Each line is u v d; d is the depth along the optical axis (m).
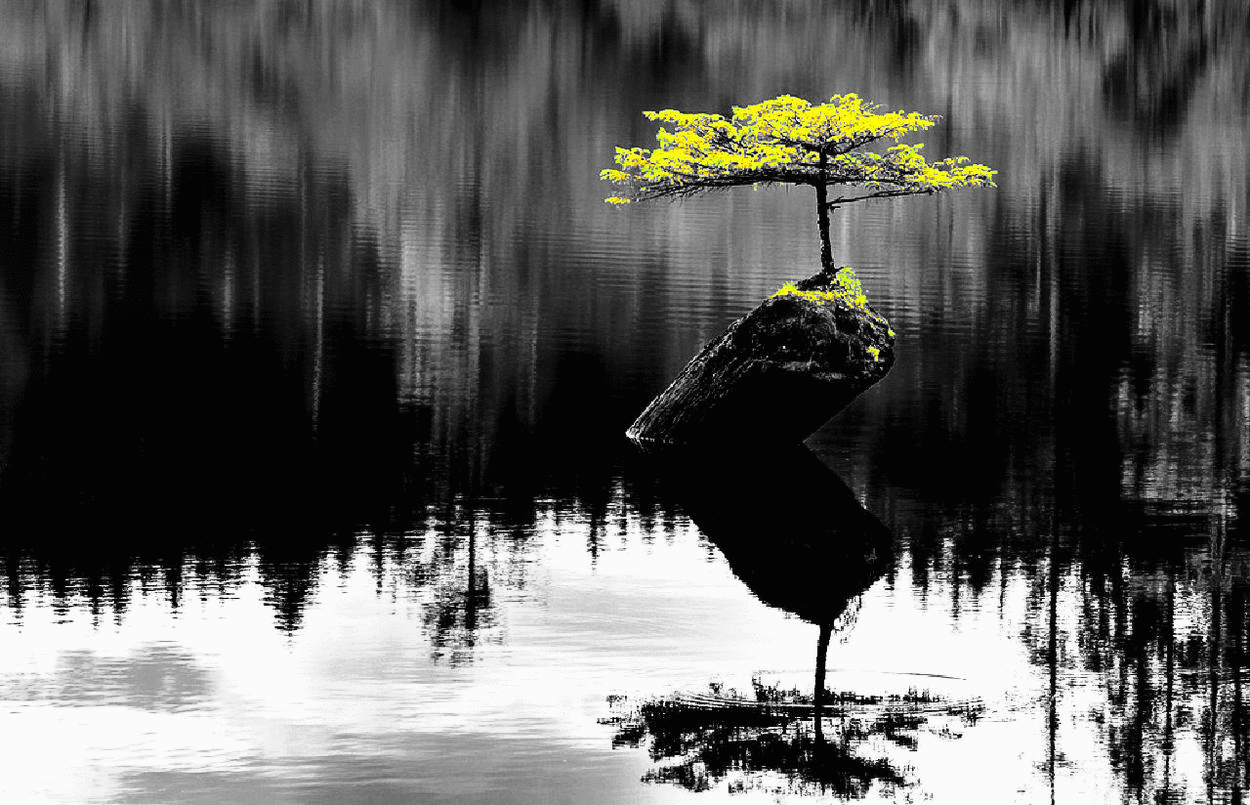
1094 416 34.00
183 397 33.00
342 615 20.22
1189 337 43.12
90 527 23.97
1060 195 73.31
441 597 21.11
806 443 31.19
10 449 28.47
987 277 52.72
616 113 96.50
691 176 30.78
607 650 19.25
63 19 118.25
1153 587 22.34
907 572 22.86
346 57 113.38
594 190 71.44
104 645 18.86
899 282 51.34
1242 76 116.75
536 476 27.91
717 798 15.34
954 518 25.88
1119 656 19.45
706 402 29.73
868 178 30.41
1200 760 16.36
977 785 15.78
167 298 43.50
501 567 22.58
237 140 79.81
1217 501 27.33
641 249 56.41
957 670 18.91
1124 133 94.75
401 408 32.88
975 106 103.25
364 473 27.73
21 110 82.19
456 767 15.82
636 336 41.06
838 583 22.25
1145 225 65.31
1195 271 54.44
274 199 63.28
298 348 38.25
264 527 24.27
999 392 36.16
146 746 16.09
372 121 90.31
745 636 19.91
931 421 33.28
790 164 30.55
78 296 43.00
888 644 19.75
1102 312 46.75
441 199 66.62
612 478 27.92
